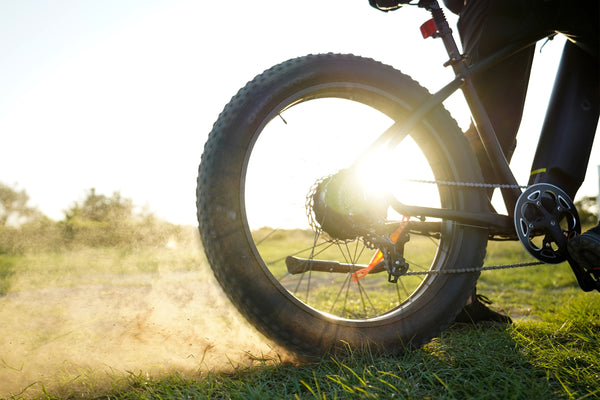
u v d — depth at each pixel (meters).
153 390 1.24
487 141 1.63
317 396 1.12
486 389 1.18
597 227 1.45
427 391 1.18
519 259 5.84
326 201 1.38
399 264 1.46
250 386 1.23
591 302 2.38
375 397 1.08
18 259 5.57
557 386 1.24
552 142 1.64
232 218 1.27
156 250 4.83
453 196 1.58
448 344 1.64
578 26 1.55
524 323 1.99
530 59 1.78
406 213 1.46
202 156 1.34
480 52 1.72
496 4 1.65
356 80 1.48
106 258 5.16
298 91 1.41
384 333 1.43
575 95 1.65
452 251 1.55
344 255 1.56
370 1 1.65
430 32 1.62
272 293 1.29
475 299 2.02
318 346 1.35
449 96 1.56
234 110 1.35
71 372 1.44
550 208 1.57
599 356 1.45
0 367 1.47
